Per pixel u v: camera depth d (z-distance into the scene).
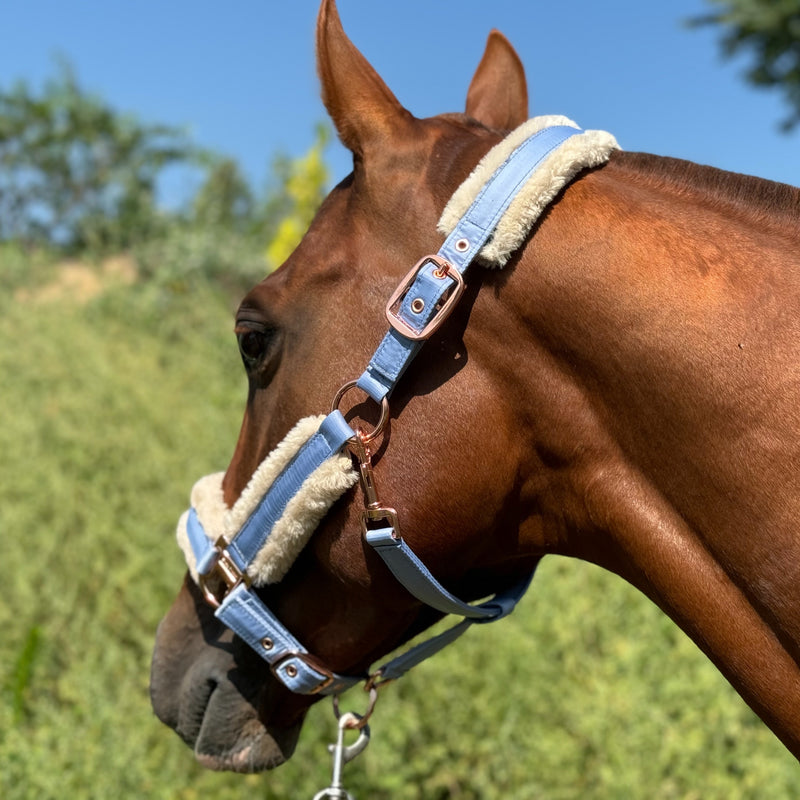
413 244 1.48
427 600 1.54
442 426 1.46
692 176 1.48
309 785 2.99
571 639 3.61
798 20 10.41
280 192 16.25
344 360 1.50
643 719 3.11
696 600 1.40
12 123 17.86
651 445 1.40
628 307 1.38
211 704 1.80
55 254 13.33
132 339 8.98
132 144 18.45
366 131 1.54
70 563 4.07
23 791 2.70
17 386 6.81
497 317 1.44
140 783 2.82
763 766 2.97
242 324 1.61
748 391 1.33
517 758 3.06
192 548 1.74
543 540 1.57
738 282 1.37
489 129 1.62
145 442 5.63
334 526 1.53
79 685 3.20
